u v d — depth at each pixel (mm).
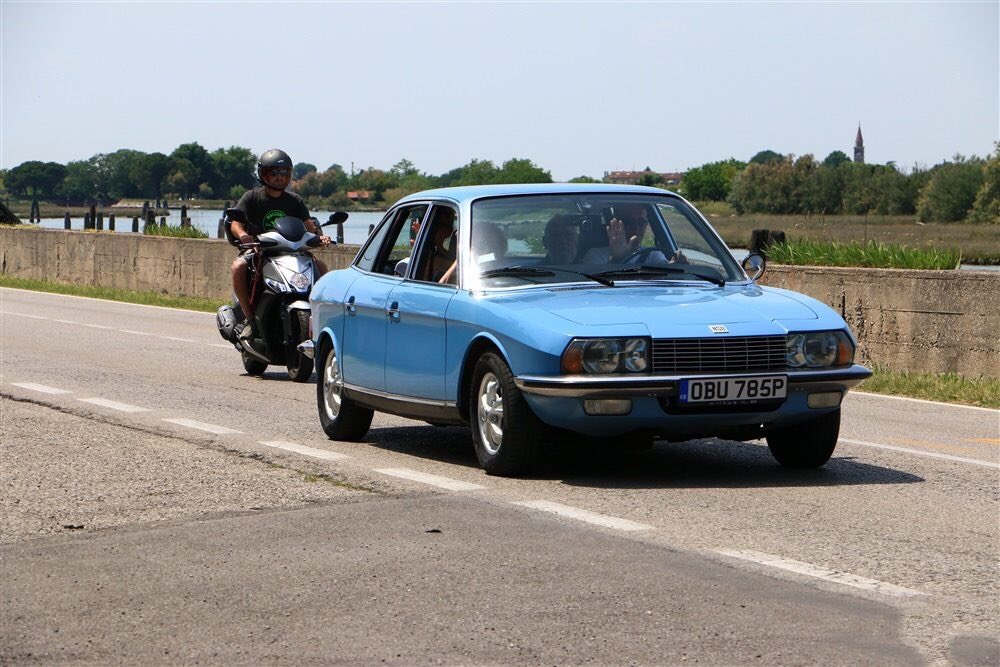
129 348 22281
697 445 12328
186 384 17422
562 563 7855
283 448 12141
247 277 18188
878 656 6246
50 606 7207
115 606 7184
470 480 10445
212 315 30062
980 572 7672
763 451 12000
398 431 13297
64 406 15078
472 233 11188
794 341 10109
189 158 156750
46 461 11508
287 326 17781
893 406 15797
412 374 11414
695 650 6340
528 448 10320
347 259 29469
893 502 9664
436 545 8305
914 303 18719
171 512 9398
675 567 7754
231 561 8023
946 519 9094
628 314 10062
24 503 9781
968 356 18141
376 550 8211
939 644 6402
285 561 7992
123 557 8180
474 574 7645
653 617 6828
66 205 158000
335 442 12609
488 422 10578
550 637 6543
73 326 26703
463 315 10711
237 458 11609
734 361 9930
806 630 6609
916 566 7801
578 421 9828
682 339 9875
